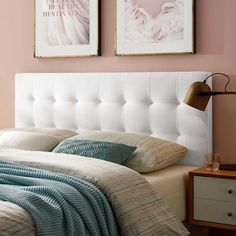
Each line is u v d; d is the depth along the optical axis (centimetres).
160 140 370
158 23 394
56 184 273
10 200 254
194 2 379
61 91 430
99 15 421
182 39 385
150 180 326
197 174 341
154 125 388
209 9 377
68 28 436
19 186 276
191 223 345
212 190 337
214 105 376
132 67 409
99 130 415
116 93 402
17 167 304
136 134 374
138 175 307
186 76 373
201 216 342
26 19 462
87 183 283
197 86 347
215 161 346
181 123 377
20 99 457
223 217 336
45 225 245
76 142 364
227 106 372
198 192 342
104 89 407
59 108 433
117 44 412
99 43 421
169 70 394
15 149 363
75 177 290
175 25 387
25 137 392
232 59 370
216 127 377
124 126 401
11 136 399
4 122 480
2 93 480
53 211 251
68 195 264
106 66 421
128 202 285
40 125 447
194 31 381
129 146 353
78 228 258
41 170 296
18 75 457
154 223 288
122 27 410
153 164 342
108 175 294
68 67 441
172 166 376
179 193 345
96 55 422
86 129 421
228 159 374
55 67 448
